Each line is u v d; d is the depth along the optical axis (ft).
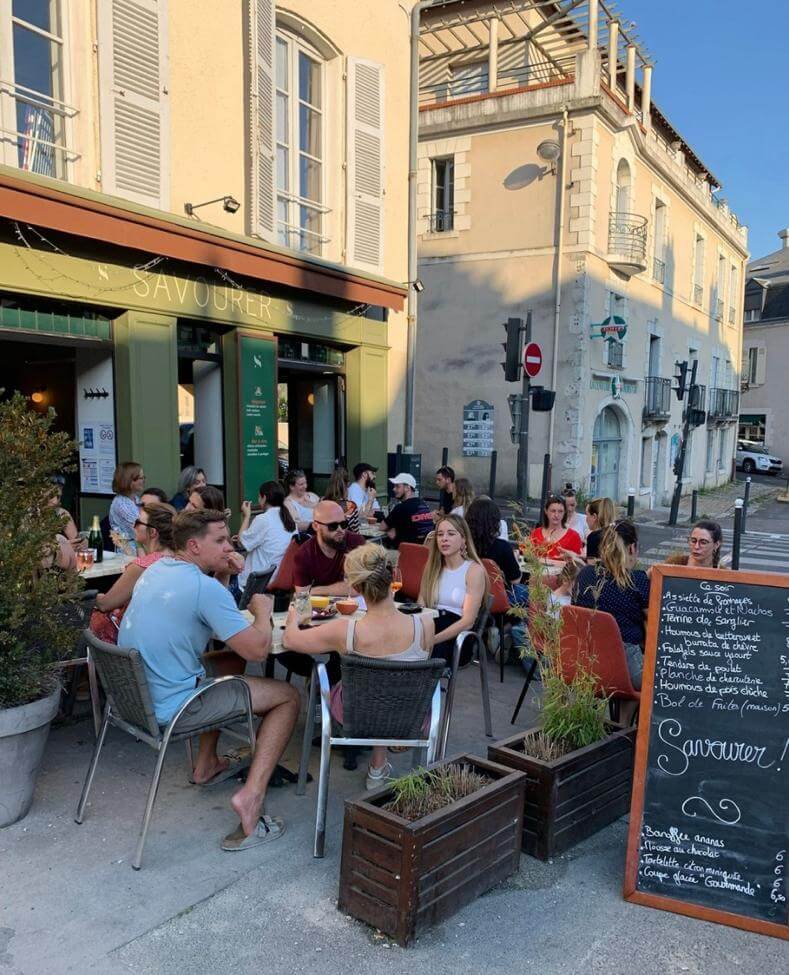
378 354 35.17
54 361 26.32
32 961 8.85
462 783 10.59
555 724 12.18
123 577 13.84
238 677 11.68
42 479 11.71
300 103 30.94
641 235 61.98
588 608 14.56
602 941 9.53
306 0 29.71
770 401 141.28
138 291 24.17
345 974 8.82
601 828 12.27
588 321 56.90
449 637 14.93
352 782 13.64
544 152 55.26
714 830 10.10
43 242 21.50
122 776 13.53
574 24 59.77
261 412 28.94
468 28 62.23
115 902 9.96
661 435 77.30
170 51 24.25
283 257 28.25
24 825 11.76
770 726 10.04
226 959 9.00
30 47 21.15
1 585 11.10
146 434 24.67
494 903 10.23
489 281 59.52
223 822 12.08
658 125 75.87
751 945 9.53
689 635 10.49
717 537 15.70
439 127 59.93
